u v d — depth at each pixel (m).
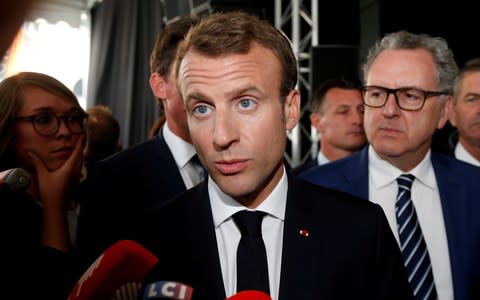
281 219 1.13
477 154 2.58
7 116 1.49
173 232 1.15
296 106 1.08
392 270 1.17
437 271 1.68
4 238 0.76
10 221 0.78
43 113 1.52
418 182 1.76
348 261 1.11
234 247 1.12
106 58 6.96
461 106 2.54
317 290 1.07
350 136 3.49
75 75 6.98
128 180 1.75
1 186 0.78
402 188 1.74
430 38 1.73
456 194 1.75
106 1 6.93
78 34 6.96
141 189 1.75
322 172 1.86
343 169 1.85
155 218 1.19
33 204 0.84
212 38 0.95
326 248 1.11
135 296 0.90
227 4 5.74
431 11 6.70
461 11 6.73
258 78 0.96
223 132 0.95
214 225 1.13
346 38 6.22
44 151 1.53
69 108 1.57
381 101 1.71
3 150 1.50
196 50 0.97
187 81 0.97
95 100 6.93
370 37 6.68
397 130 1.68
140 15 6.89
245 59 0.95
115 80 7.00
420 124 1.68
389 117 1.68
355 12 6.26
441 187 1.76
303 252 1.10
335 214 1.16
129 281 0.90
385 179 1.76
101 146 2.90
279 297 1.06
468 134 2.54
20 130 1.51
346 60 5.75
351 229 1.15
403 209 1.72
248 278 1.06
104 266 0.86
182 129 1.83
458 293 1.63
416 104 1.68
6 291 0.76
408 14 6.61
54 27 6.59
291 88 1.05
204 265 1.10
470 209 1.72
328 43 6.20
